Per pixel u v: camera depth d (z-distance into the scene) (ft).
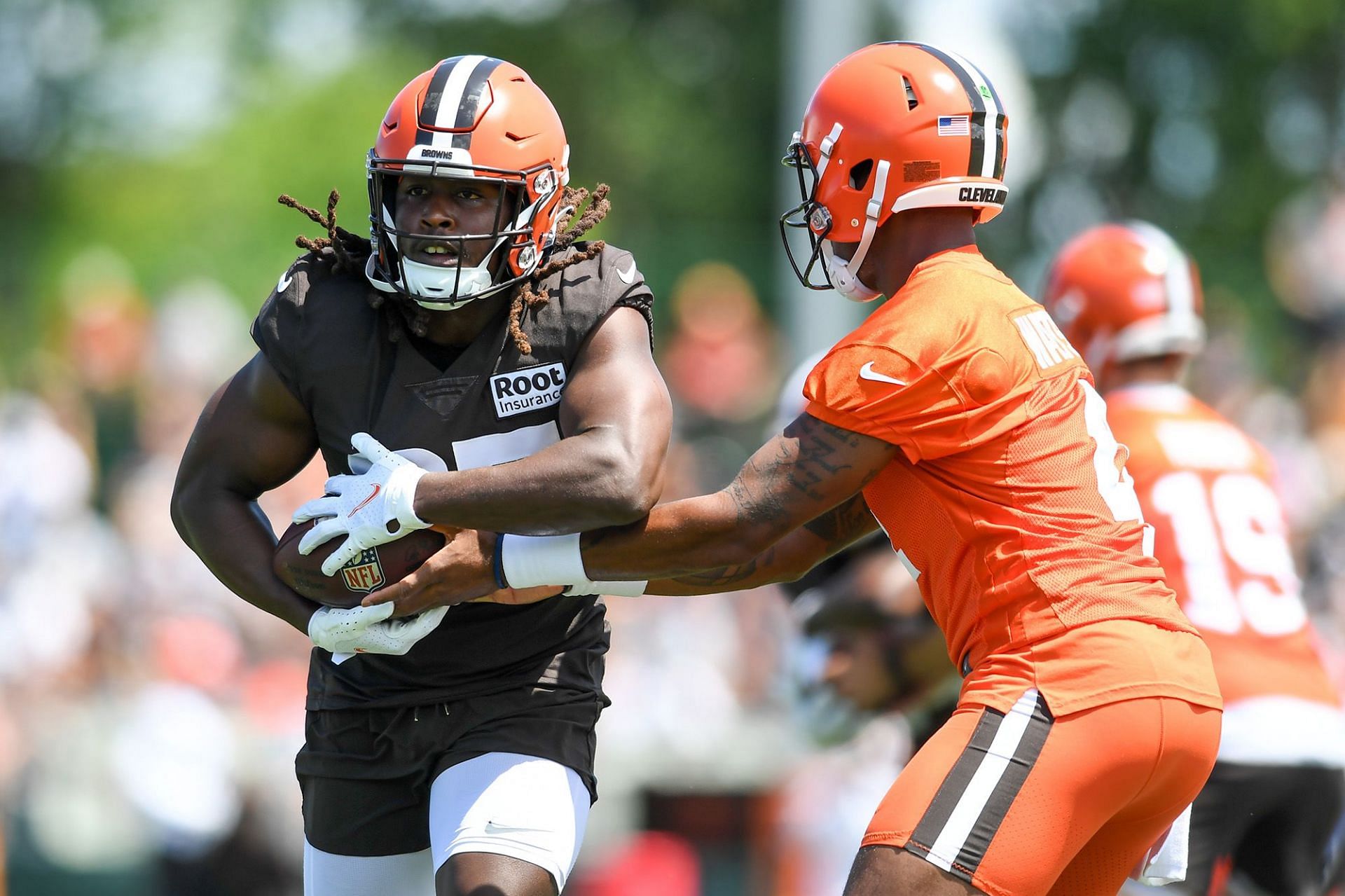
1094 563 38.86
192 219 234.38
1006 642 38.88
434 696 41.91
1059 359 40.81
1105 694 37.65
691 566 39.83
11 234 236.63
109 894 89.76
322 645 40.75
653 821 95.35
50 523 107.55
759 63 270.46
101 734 93.86
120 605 101.09
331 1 281.54
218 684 96.22
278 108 253.44
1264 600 54.08
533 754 41.24
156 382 122.21
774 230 202.18
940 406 38.88
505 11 278.05
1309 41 223.10
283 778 90.89
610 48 275.39
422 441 40.63
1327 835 53.72
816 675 57.06
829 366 39.73
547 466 38.40
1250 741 52.42
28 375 127.75
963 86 41.88
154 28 277.44
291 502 103.30
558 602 42.68
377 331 41.01
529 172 39.45
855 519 45.34
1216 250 166.30
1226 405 129.39
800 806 79.97
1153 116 225.76
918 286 40.81
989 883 37.24
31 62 273.95
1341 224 147.95
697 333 141.08
